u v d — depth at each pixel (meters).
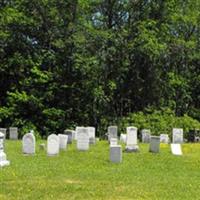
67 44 56.25
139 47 56.38
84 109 57.50
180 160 31.72
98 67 56.62
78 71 56.81
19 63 56.72
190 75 66.81
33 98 55.53
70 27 56.56
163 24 58.38
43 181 22.45
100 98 57.34
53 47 57.66
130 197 19.98
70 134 40.69
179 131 45.28
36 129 55.41
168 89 61.22
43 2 56.62
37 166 26.64
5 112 55.50
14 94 55.31
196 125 54.47
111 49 56.81
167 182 23.47
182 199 19.95
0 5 59.59
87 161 29.64
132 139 35.50
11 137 46.66
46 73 56.31
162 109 57.66
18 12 56.72
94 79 56.94
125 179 23.78
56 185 21.67
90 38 56.12
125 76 60.34
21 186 21.28
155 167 28.50
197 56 63.25
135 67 60.00
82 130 34.78
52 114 55.75
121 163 29.28
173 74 60.94
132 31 57.53
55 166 26.98
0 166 25.92
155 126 53.28
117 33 57.06
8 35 56.47
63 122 56.31
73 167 26.95
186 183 23.41
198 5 62.66
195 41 63.84
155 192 21.03
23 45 57.62
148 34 56.12
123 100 60.34
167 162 30.67
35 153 32.34
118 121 56.31
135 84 60.34
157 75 60.09
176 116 59.84
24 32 57.66
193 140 53.44
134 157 32.19
